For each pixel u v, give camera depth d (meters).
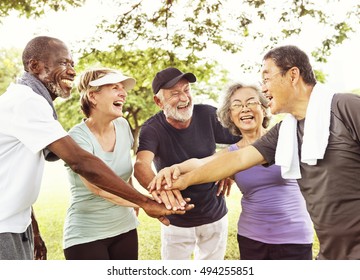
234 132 3.83
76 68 8.58
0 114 2.63
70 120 21.69
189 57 8.47
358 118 2.41
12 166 2.68
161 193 3.46
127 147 3.63
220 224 4.40
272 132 3.02
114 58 8.52
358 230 2.53
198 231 4.34
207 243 4.43
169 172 3.55
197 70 8.68
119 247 3.60
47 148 2.85
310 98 2.62
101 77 3.40
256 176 3.43
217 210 4.34
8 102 2.64
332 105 2.53
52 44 2.88
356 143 2.45
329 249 2.70
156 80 4.07
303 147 2.58
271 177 3.41
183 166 3.65
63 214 10.33
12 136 2.66
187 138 4.15
